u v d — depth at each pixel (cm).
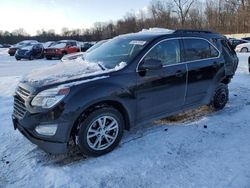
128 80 401
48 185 326
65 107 348
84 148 371
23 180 337
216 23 5469
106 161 375
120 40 498
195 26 5391
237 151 400
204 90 535
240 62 1579
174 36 483
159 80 440
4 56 2825
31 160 380
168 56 465
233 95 722
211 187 315
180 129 482
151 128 486
